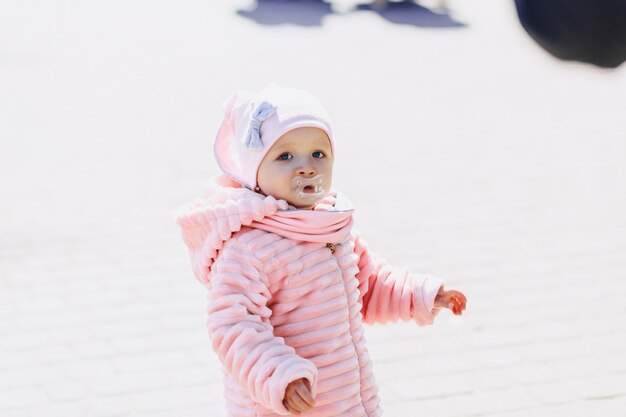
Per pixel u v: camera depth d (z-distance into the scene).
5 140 9.70
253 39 15.51
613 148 9.55
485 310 5.80
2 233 7.07
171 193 8.09
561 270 6.43
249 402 3.08
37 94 11.79
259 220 3.03
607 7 2.21
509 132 10.22
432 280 3.40
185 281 6.25
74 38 15.50
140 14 17.72
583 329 5.53
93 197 7.96
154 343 5.38
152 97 11.73
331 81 12.74
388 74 13.24
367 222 7.39
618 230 7.20
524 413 4.62
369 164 8.97
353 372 3.13
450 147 9.60
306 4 18.72
